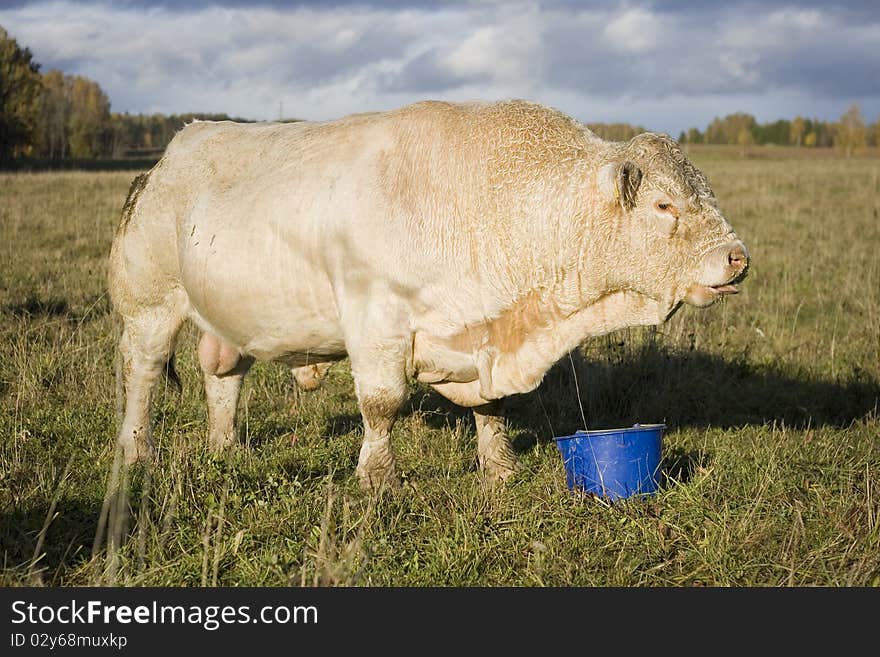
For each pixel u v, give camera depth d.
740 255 4.44
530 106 5.02
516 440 6.28
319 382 5.93
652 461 4.94
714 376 7.56
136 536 4.36
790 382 7.54
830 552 4.31
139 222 5.84
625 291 4.79
